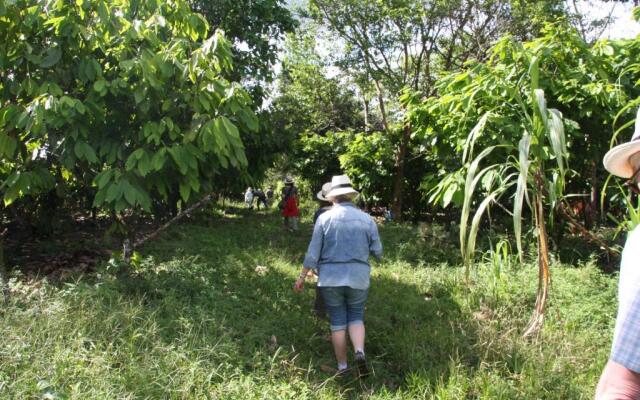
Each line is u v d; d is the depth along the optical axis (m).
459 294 5.64
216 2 9.22
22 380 3.04
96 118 4.55
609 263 6.64
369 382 3.99
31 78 4.58
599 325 4.68
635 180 1.69
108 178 4.43
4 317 3.89
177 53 4.69
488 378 3.71
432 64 14.68
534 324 3.41
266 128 9.47
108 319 3.97
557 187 3.15
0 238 5.01
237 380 3.57
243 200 19.88
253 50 9.84
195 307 4.57
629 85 6.03
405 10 12.48
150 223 9.41
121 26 4.75
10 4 4.28
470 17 13.20
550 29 6.12
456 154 7.07
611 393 1.38
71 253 7.08
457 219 11.53
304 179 17.62
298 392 3.62
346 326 4.21
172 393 3.26
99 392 3.04
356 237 4.20
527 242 7.14
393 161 13.52
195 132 4.50
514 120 5.38
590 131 6.26
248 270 6.33
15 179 4.72
